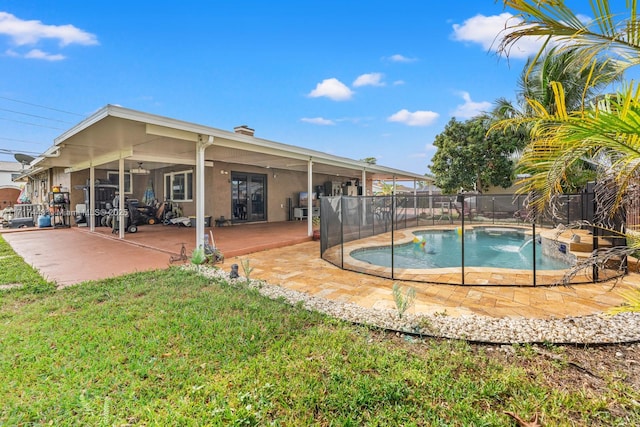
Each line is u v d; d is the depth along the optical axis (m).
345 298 4.45
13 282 5.15
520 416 2.04
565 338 3.09
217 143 7.23
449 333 3.24
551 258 7.67
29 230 12.69
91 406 2.13
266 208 15.24
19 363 2.64
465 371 2.57
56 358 2.72
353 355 2.80
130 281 5.11
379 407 2.15
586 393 2.29
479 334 3.21
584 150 1.88
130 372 2.53
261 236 10.19
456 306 4.09
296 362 2.68
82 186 13.62
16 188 25.33
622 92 1.75
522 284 4.99
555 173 2.02
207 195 12.94
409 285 5.07
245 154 10.39
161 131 6.19
